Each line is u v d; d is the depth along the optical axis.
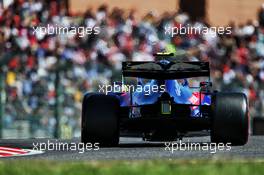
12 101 67.75
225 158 35.22
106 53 82.00
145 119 41.78
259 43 91.75
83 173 26.94
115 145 42.69
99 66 73.44
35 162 32.59
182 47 87.12
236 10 94.94
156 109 42.47
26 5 80.38
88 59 80.12
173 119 41.69
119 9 86.81
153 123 41.88
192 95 43.22
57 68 70.12
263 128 68.69
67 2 83.69
